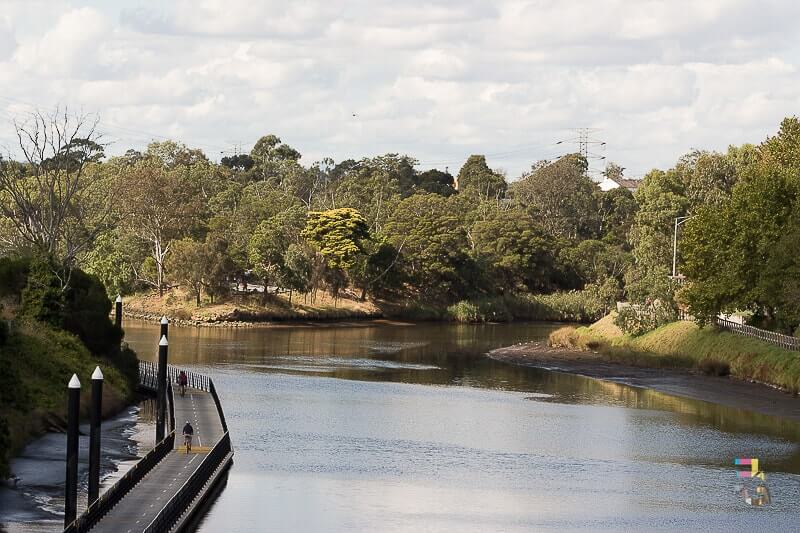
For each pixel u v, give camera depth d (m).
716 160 173.50
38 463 61.62
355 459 67.56
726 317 127.12
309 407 88.44
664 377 113.12
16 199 110.62
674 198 168.62
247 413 83.94
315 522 52.28
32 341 79.81
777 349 107.75
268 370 114.75
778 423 84.69
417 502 56.91
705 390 103.19
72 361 81.81
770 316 120.62
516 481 62.62
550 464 67.75
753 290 111.81
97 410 48.12
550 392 102.31
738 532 52.62
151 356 124.00
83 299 90.69
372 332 173.25
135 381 93.19
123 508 49.94
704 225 119.81
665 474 65.44
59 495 54.62
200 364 118.25
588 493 60.09
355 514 53.97
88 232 146.00
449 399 96.00
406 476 63.19
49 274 87.50
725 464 68.75
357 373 114.81
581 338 146.00
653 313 137.75
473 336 168.25
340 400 93.12
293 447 70.81
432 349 144.62
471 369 121.38
